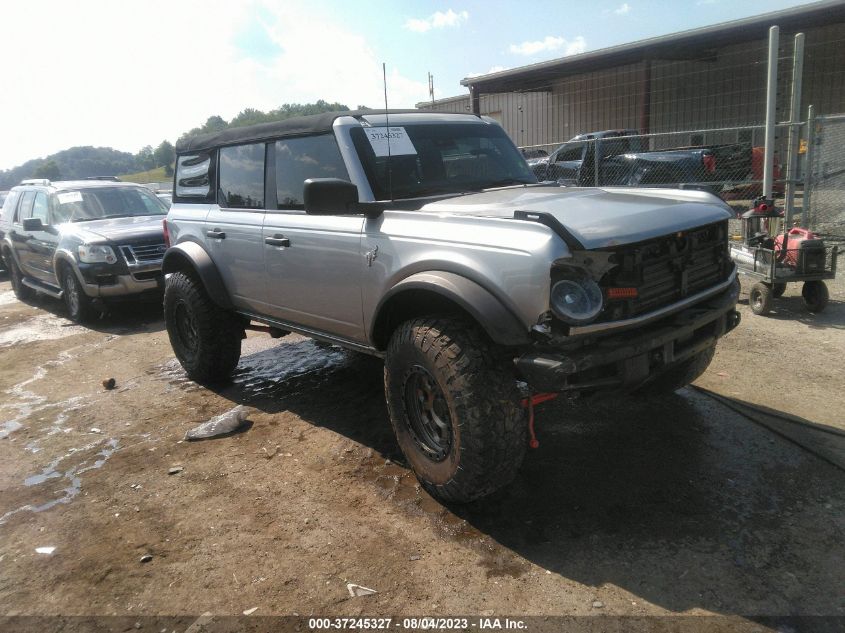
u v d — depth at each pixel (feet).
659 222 9.93
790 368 15.78
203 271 15.98
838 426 12.56
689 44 52.54
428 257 10.38
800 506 10.01
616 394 9.71
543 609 8.17
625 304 9.39
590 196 11.73
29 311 30.99
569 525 9.94
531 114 73.15
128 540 10.34
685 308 10.48
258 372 18.67
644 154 37.45
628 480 11.14
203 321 16.61
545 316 8.84
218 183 16.37
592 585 8.55
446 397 9.71
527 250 9.00
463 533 9.94
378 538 9.95
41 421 15.89
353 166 12.28
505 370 9.66
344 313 12.66
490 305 9.27
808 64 51.85
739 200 35.06
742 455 11.71
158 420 15.44
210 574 9.32
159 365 20.27
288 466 12.55
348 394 16.34
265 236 14.24
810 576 8.43
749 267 20.83
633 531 9.67
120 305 27.12
